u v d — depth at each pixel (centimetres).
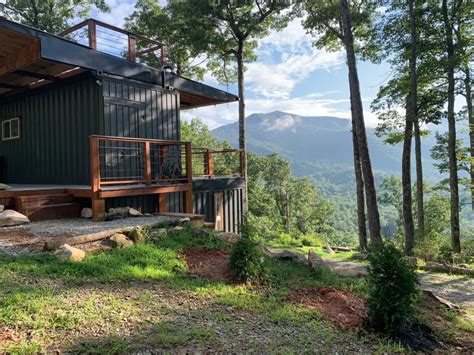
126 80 803
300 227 3834
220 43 1474
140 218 666
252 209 3369
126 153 801
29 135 925
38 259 396
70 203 684
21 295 296
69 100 821
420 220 1288
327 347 302
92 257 428
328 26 1398
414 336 363
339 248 1473
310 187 4056
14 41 656
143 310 314
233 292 397
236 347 272
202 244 556
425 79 1249
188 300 357
